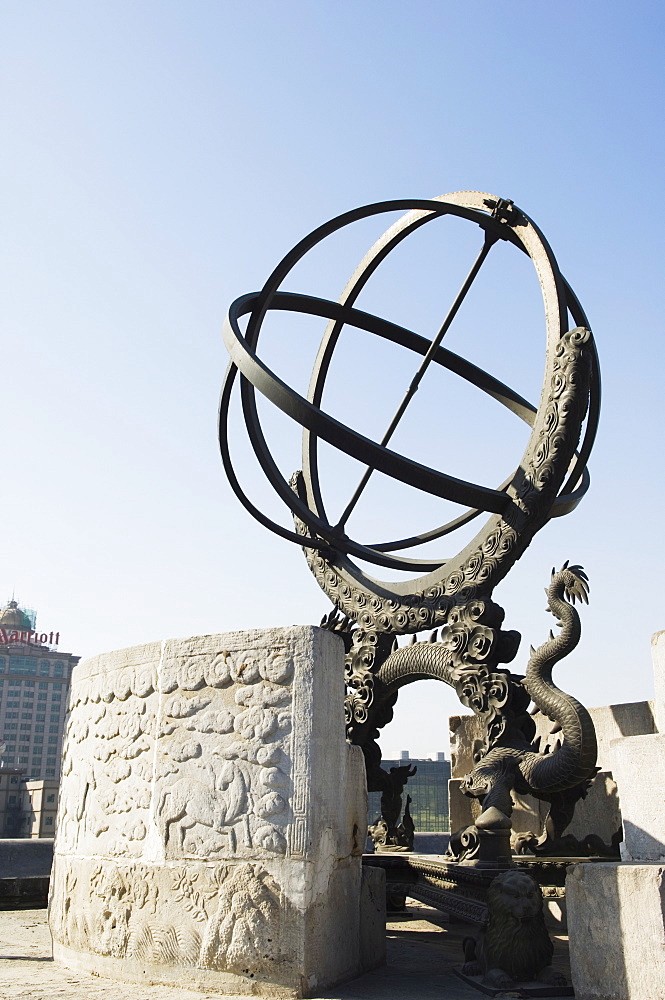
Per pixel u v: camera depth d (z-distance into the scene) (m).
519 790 9.86
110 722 7.71
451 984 6.76
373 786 12.36
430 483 10.56
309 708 6.48
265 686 6.67
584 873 6.12
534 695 10.09
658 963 5.49
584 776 9.44
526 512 10.79
